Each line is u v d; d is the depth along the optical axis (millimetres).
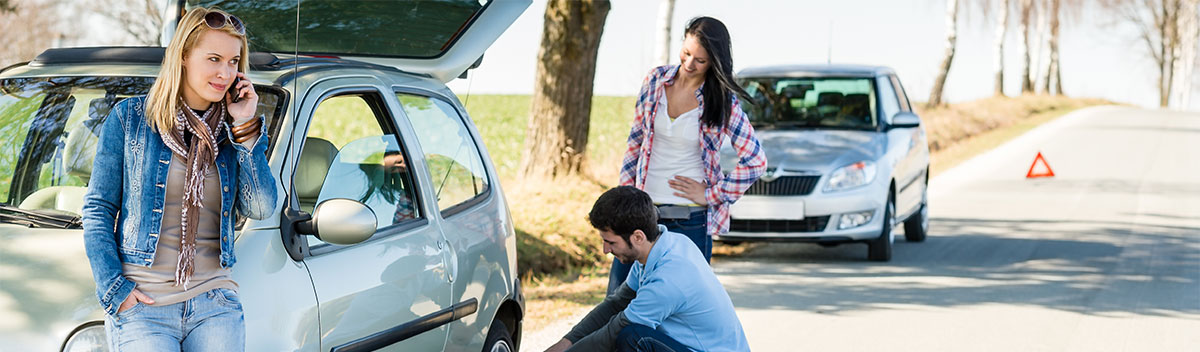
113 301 3158
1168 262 10688
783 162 10172
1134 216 14422
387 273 4188
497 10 5410
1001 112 40969
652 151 5543
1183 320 8008
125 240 3211
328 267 3902
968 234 12680
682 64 5348
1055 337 7426
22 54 13633
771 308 8297
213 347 3324
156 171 3201
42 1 13188
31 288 3430
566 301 8391
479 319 4902
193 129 3227
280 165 3799
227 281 3381
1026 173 20797
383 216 4340
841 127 11156
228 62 3242
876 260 10586
